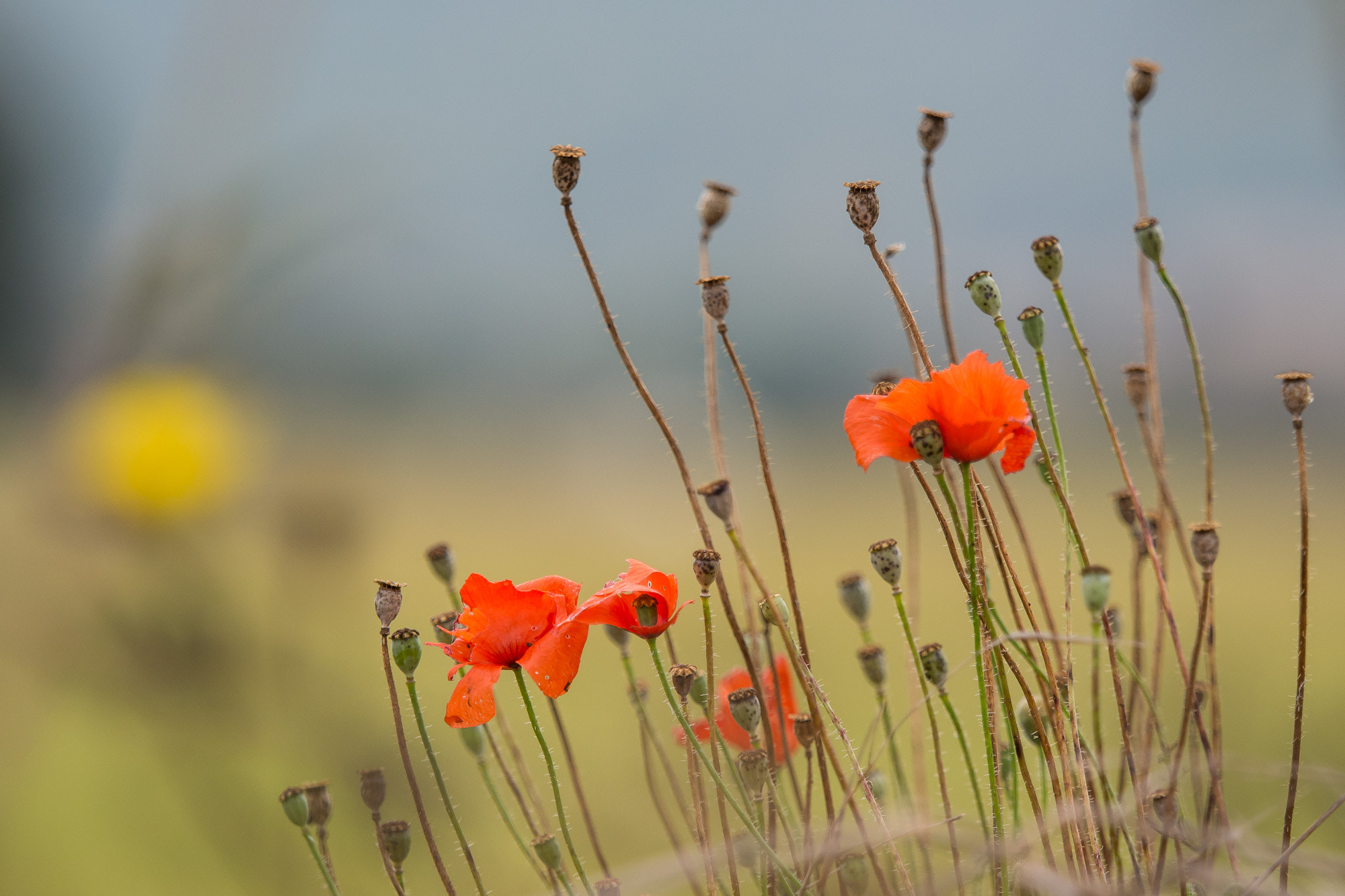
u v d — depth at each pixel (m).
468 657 2.03
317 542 2.31
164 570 2.29
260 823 2.29
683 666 2.05
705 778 2.18
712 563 2.03
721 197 2.10
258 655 2.29
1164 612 2.07
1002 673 2.01
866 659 2.08
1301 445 2.03
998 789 2.00
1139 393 2.10
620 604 2.02
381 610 2.03
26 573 2.28
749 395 2.05
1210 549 2.00
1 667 2.28
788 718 2.09
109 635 2.28
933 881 2.03
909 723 2.16
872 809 2.02
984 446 2.00
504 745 2.12
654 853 2.25
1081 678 2.16
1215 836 2.01
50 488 2.31
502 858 2.31
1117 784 2.07
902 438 2.02
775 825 2.04
